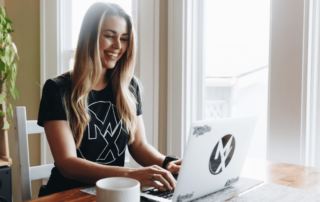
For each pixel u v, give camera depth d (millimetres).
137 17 2076
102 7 1282
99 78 1316
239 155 1007
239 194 977
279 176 1192
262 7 1910
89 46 1271
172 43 1977
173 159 1265
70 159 1118
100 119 1322
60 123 1205
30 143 2529
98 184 763
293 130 1591
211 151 865
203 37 2043
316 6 1546
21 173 1254
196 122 783
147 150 1403
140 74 2051
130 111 1384
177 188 825
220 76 2109
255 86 1988
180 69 1961
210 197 946
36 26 2521
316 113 1593
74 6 2488
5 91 2207
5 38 2109
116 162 1370
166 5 2000
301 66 1555
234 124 916
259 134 1950
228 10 2039
